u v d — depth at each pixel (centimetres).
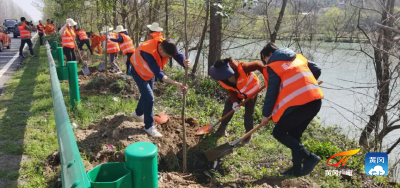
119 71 917
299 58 359
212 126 471
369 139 646
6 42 1609
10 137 423
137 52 421
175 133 480
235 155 434
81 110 529
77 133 446
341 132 644
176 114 589
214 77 413
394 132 821
